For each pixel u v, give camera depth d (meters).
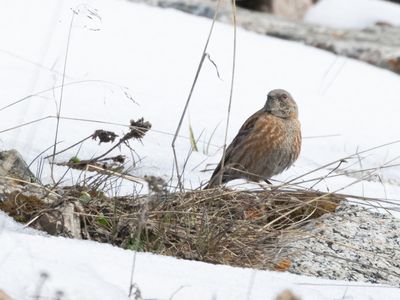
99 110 13.53
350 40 21.39
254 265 8.79
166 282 6.71
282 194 10.05
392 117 16.41
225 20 21.31
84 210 9.05
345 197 10.12
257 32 21.39
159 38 17.73
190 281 6.87
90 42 16.64
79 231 8.66
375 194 11.63
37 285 5.98
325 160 13.70
